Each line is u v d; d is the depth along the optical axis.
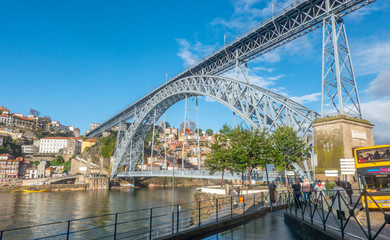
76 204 79.44
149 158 166.38
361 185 15.18
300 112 46.88
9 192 121.19
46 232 46.09
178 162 166.50
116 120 147.88
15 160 165.00
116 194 110.62
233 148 42.19
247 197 30.17
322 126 34.44
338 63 37.31
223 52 63.50
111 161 153.38
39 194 111.19
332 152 32.56
